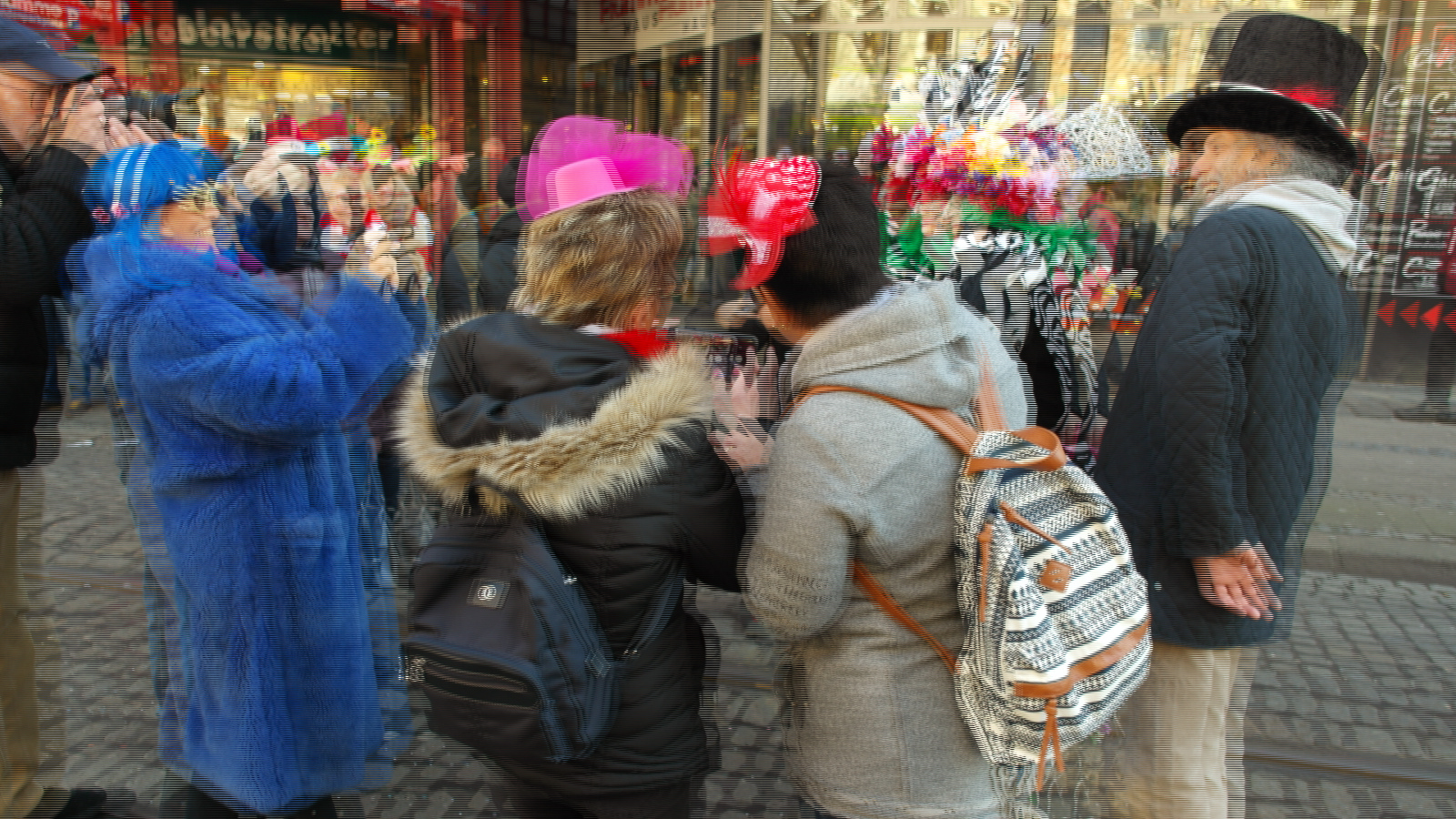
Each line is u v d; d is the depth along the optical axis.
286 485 1.85
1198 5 5.34
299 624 1.90
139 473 1.89
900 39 6.12
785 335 1.54
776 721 2.72
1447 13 5.58
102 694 2.81
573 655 1.35
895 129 2.43
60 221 1.96
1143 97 5.25
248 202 2.80
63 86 2.02
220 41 6.54
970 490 1.32
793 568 1.32
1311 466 1.73
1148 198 3.70
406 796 2.43
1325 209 1.71
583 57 6.50
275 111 6.45
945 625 1.40
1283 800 2.45
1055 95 4.80
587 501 1.33
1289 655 3.16
